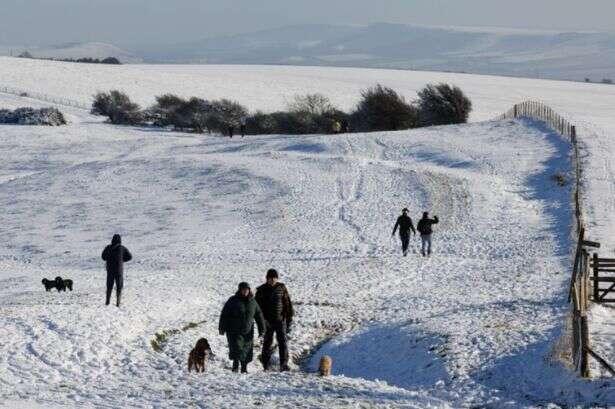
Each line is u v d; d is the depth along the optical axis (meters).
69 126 99.38
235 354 17.52
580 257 22.11
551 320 21.62
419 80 194.38
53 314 22.16
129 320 22.34
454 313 23.56
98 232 48.97
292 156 66.75
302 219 48.12
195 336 22.03
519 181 54.97
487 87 181.00
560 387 16.02
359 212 49.12
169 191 58.75
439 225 45.16
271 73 197.75
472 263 35.03
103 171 66.44
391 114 92.44
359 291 29.14
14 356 18.38
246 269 35.28
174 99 113.50
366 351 21.06
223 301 27.14
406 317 24.02
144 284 30.62
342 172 60.12
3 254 44.66
